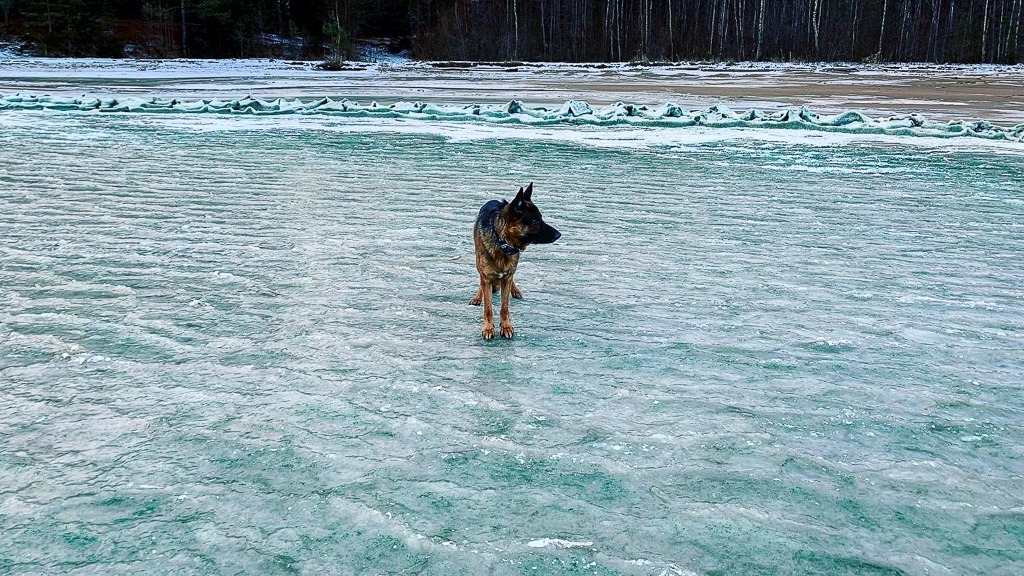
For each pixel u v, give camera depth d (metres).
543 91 25.92
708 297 5.06
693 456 3.03
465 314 4.70
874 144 12.98
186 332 4.28
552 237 3.96
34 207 7.48
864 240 6.68
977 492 2.79
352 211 7.58
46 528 2.51
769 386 3.68
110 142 12.29
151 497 2.69
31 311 4.55
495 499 2.72
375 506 2.66
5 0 47.50
